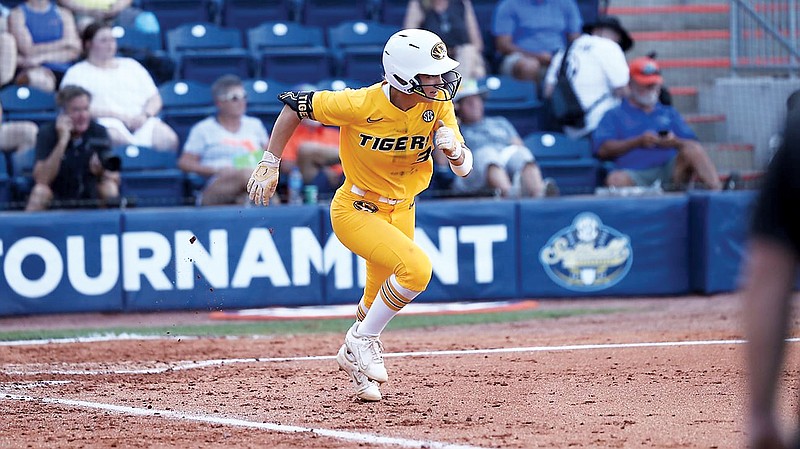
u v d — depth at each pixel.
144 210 40.78
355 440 18.30
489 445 17.64
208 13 53.94
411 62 19.59
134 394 23.47
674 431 18.47
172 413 21.17
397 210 21.67
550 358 27.30
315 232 41.47
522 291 42.62
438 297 42.00
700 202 42.88
